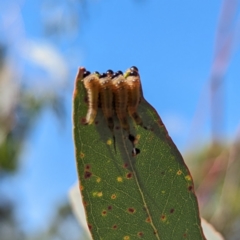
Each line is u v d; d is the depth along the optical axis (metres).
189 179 0.29
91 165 0.28
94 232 0.29
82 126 0.28
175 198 0.29
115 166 0.28
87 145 0.28
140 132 0.28
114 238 0.29
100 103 0.28
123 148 0.28
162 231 0.29
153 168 0.29
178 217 0.29
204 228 0.34
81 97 0.27
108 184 0.28
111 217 0.29
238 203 0.58
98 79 0.27
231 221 0.58
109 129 0.28
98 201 0.28
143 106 0.28
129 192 0.29
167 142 0.29
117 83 0.27
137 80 0.27
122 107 0.27
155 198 0.29
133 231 0.29
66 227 0.97
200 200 0.58
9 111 0.71
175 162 0.29
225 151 0.58
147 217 0.29
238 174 0.57
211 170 0.58
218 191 0.59
